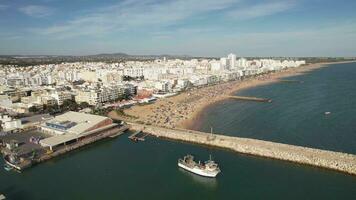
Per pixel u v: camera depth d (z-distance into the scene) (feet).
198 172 525.75
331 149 630.33
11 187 489.67
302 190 461.78
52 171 553.64
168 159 605.73
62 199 448.65
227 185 484.74
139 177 523.70
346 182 483.51
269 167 548.31
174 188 483.51
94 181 509.35
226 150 645.51
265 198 441.68
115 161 600.39
